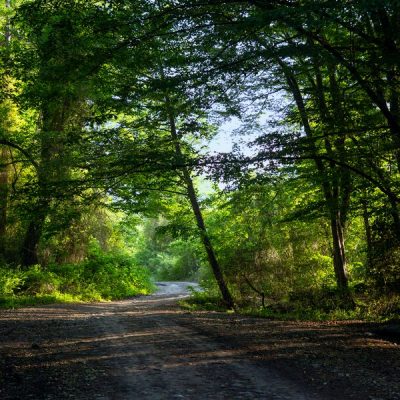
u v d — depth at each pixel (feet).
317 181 47.06
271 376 21.65
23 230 85.46
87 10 33.19
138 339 32.37
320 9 25.27
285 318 48.75
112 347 29.14
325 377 21.43
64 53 33.50
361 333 35.65
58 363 24.32
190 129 42.39
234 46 33.73
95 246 108.58
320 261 70.74
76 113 66.18
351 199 58.08
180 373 22.22
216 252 75.77
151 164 36.47
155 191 67.56
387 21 31.30
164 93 41.04
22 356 25.95
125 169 37.22
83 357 25.96
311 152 40.65
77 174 54.24
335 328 38.81
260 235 73.10
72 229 87.61
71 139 43.42
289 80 50.06
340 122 39.63
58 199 37.22
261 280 72.08
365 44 34.40
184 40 36.42
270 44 34.94
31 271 74.84
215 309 64.59
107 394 18.76
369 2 23.20
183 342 31.01
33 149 58.39
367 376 21.61
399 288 47.85
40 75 34.78
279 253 72.54
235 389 19.45
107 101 38.17
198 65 35.09
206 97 37.45
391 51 31.65
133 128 56.49
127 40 33.17
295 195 65.57
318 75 48.80
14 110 72.18
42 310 55.16
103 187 41.55
